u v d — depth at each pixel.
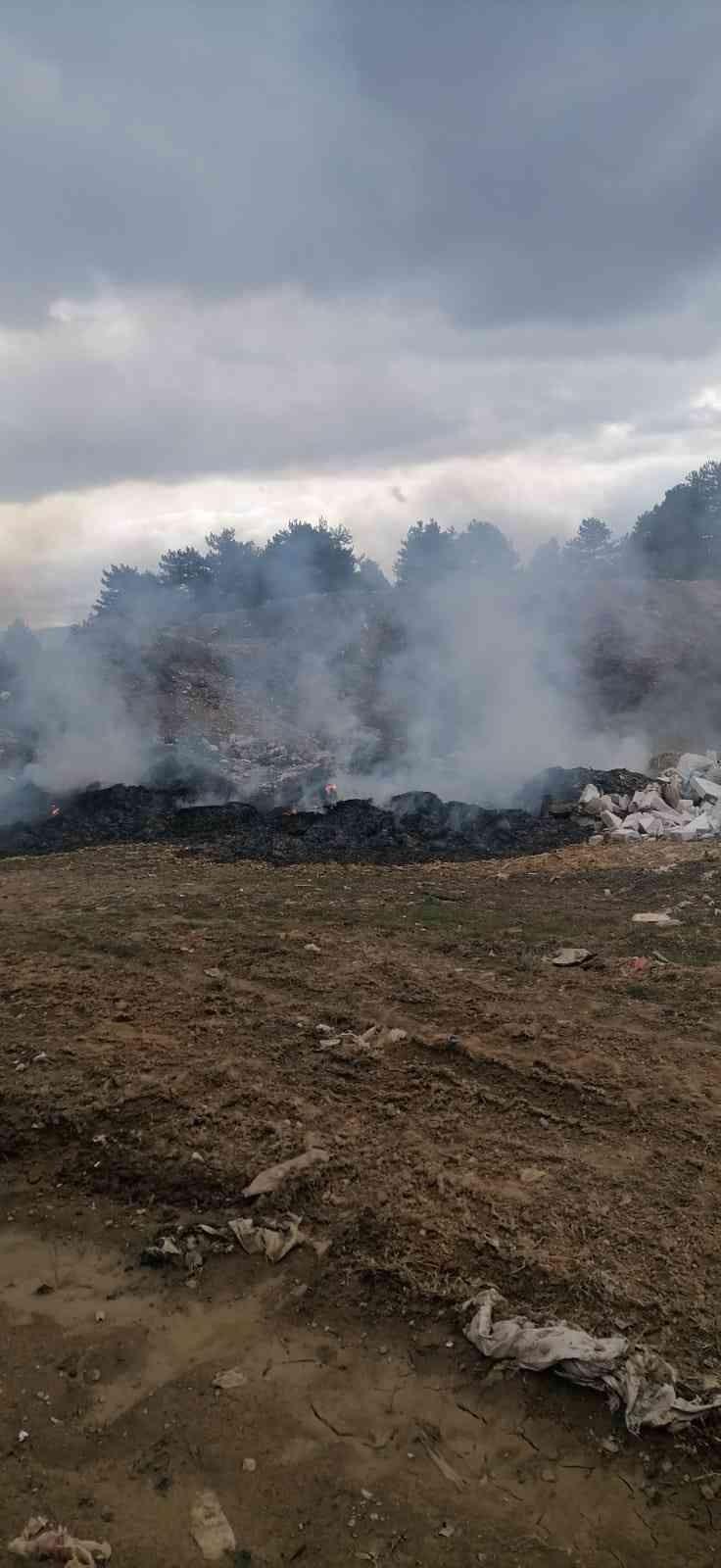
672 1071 4.90
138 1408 2.93
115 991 6.16
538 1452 2.76
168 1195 4.02
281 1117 4.52
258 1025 5.57
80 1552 2.40
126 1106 4.62
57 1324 3.33
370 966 6.59
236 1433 2.83
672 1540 2.48
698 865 9.37
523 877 9.66
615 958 6.65
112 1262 3.66
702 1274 3.37
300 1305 3.36
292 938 7.25
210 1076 4.91
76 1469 2.70
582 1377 2.96
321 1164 4.09
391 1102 4.68
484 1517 2.55
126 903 8.50
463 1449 2.77
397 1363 3.09
